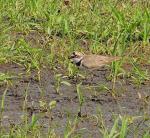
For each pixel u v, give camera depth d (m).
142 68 21.16
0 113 17.11
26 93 17.67
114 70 20.34
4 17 25.14
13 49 21.67
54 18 24.53
